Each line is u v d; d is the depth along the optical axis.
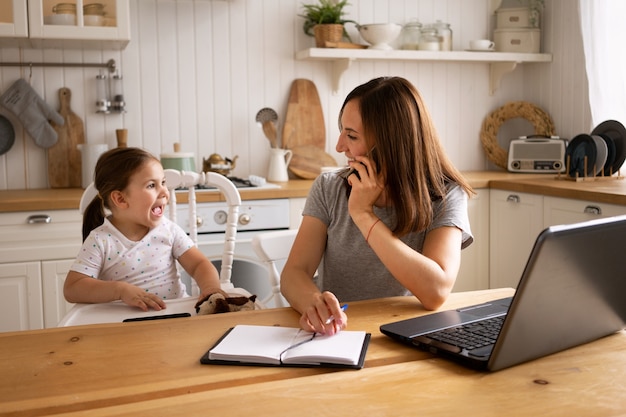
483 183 3.20
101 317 1.42
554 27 3.68
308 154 3.49
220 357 0.98
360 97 1.44
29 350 1.04
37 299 2.66
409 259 1.27
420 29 3.54
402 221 1.41
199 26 3.32
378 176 1.41
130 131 3.26
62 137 3.16
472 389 0.86
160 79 3.28
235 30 3.38
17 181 3.13
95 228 1.86
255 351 0.99
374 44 3.41
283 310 1.29
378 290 1.55
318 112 3.53
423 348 1.02
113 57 3.20
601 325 1.03
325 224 1.59
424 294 1.26
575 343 1.01
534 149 3.51
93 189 1.96
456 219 1.45
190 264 1.84
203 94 3.35
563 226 0.84
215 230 2.82
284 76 3.48
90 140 3.21
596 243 0.89
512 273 3.11
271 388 0.87
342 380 0.89
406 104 1.42
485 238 3.26
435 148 1.48
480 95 3.84
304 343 1.03
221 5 3.34
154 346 1.06
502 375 0.91
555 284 0.87
